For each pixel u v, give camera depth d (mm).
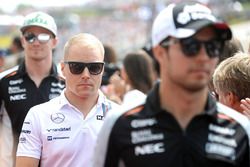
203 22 4727
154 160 4863
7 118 9039
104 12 99625
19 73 9055
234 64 6379
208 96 5117
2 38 66625
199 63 4730
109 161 5098
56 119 6914
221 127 5016
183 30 4750
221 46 4898
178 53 4758
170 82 4910
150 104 5031
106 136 5109
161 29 4906
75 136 6855
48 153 6855
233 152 4953
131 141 4957
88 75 6883
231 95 6359
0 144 9000
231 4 67250
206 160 4895
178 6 4941
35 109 7023
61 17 87938
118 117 5090
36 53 8938
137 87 9930
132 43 61375
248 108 6074
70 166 6812
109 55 13484
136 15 75562
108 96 11312
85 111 6973
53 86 9102
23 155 6879
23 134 6977
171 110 4988
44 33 9000
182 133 4910
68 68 6938
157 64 5195
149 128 4961
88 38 7082
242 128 5055
